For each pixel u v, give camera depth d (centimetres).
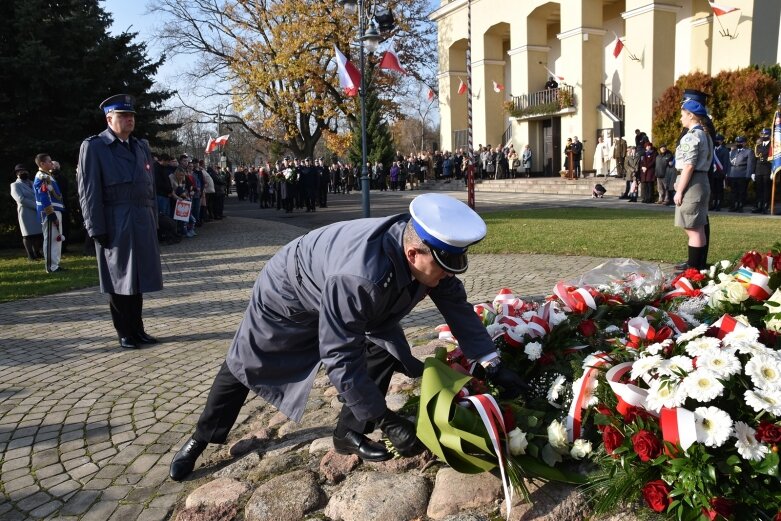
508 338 300
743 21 1939
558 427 238
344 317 223
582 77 2441
